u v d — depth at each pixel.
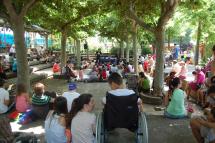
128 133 7.70
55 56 33.84
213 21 22.84
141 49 44.31
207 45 26.62
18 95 9.52
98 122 6.04
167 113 9.73
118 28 28.12
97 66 21.77
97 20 26.11
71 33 25.16
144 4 13.40
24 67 12.39
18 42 12.23
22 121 8.99
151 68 23.44
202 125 6.46
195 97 12.41
